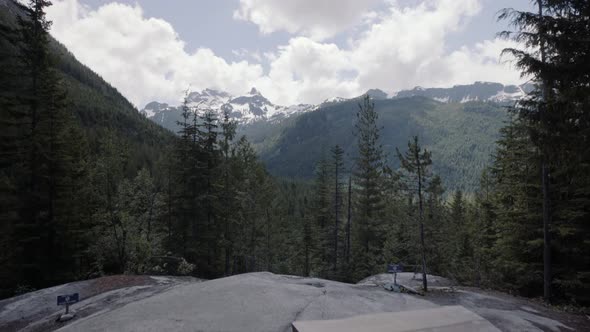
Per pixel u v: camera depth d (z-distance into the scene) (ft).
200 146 94.73
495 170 70.44
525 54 32.30
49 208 69.87
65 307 38.45
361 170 108.78
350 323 11.68
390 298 35.86
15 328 34.58
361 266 99.35
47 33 72.49
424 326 11.37
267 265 105.29
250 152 106.42
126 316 24.62
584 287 44.70
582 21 25.91
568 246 47.52
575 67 26.21
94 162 79.97
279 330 22.81
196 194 90.27
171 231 91.71
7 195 63.21
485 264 65.41
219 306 27.17
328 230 121.70
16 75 67.31
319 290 35.17
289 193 274.98
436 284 55.36
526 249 53.26
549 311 37.73
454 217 107.24
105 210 74.08
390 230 84.38
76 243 75.61
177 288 34.42
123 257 72.33
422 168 47.55
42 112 69.36
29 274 68.95
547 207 47.21
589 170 30.81
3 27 67.46
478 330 11.16
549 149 30.99
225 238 95.55
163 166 93.20
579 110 27.71
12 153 65.10
